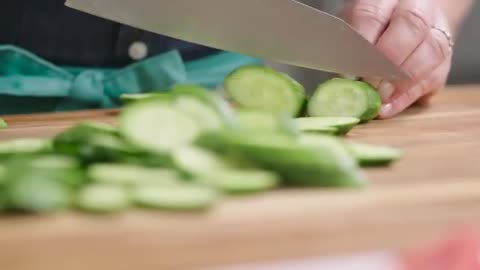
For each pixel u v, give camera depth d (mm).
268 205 398
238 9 593
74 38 677
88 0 589
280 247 382
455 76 861
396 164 470
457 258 401
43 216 385
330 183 417
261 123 450
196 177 402
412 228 397
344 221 391
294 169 414
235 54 713
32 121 600
